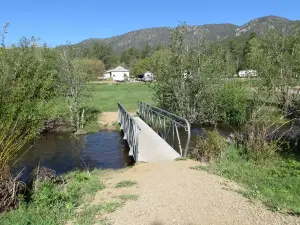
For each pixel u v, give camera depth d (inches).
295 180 231.1
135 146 312.3
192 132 535.5
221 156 285.3
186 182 214.4
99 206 176.4
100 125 642.2
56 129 595.8
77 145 499.5
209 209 166.6
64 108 509.0
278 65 518.9
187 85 596.4
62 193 192.1
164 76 601.6
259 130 328.8
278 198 187.8
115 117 704.4
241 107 572.7
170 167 261.6
